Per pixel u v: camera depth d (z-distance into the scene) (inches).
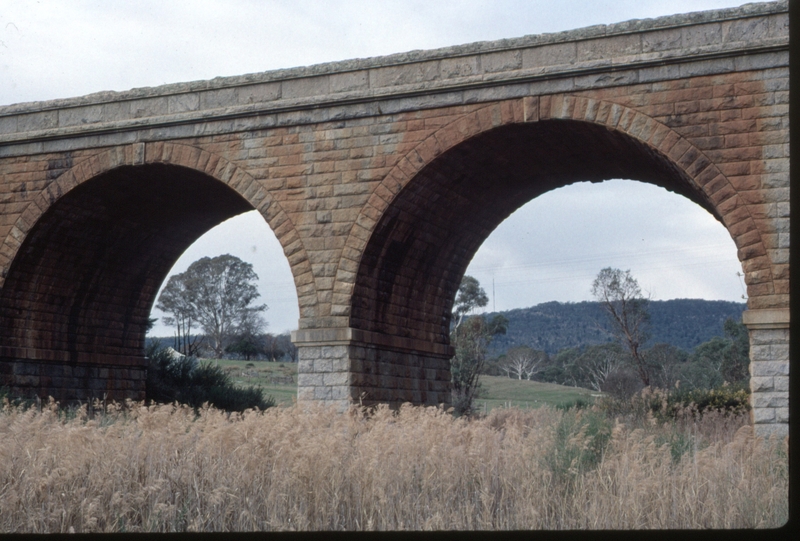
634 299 2223.2
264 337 4343.0
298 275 898.1
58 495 515.5
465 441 625.0
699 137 779.4
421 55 872.3
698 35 786.2
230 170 932.0
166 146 959.0
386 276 943.0
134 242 1181.1
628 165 949.8
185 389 1429.6
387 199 872.9
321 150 902.4
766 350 745.6
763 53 765.3
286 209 908.6
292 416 644.1
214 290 4010.8
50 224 1030.4
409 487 530.0
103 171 983.0
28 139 1009.5
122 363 1242.6
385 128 882.1
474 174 941.2
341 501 528.1
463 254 1101.1
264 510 522.3
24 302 1072.8
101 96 990.4
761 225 755.4
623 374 2094.0
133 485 539.5
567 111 820.6
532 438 585.0
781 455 617.6
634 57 797.9
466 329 1975.9
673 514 502.6
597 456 595.5
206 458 554.3
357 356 887.7
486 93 847.7
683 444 676.1
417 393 1024.2
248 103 932.0
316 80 911.7
